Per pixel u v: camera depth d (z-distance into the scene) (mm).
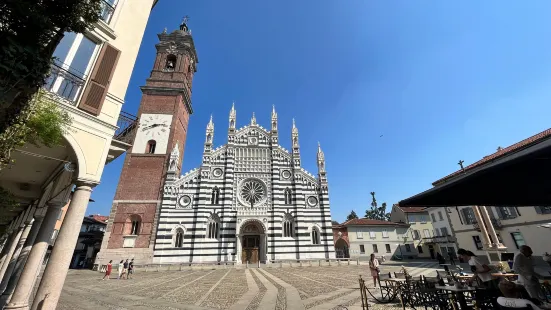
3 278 17422
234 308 14352
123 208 40438
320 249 43438
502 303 6602
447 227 54875
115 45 13891
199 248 40031
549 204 8461
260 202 45688
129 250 37875
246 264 38906
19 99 6754
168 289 20969
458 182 5328
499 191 6777
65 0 6754
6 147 7094
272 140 50625
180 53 55219
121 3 14719
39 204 16094
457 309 9281
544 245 29312
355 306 13797
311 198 46812
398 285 13359
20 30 6273
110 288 21875
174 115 48875
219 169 46719
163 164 44469
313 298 16375
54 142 9352
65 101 11312
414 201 6637
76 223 10836
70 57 11906
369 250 57312
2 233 19891
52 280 9812
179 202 42562
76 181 11352
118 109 13492
